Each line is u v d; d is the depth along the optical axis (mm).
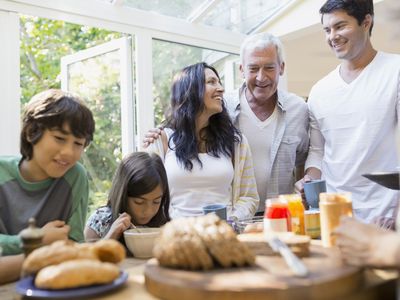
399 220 865
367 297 746
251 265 827
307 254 895
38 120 1124
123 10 2797
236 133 1812
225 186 1712
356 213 1822
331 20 1791
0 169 1209
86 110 1177
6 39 2299
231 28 3551
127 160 1475
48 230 1054
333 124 1898
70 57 3293
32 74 5457
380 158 1796
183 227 852
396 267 722
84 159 3104
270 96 1981
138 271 952
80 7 2584
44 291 748
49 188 1245
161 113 3047
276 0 3375
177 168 1690
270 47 1889
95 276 772
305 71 5391
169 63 3109
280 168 2035
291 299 681
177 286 721
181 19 3129
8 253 1064
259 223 1248
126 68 2904
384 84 1776
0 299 820
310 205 1346
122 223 1271
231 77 3506
